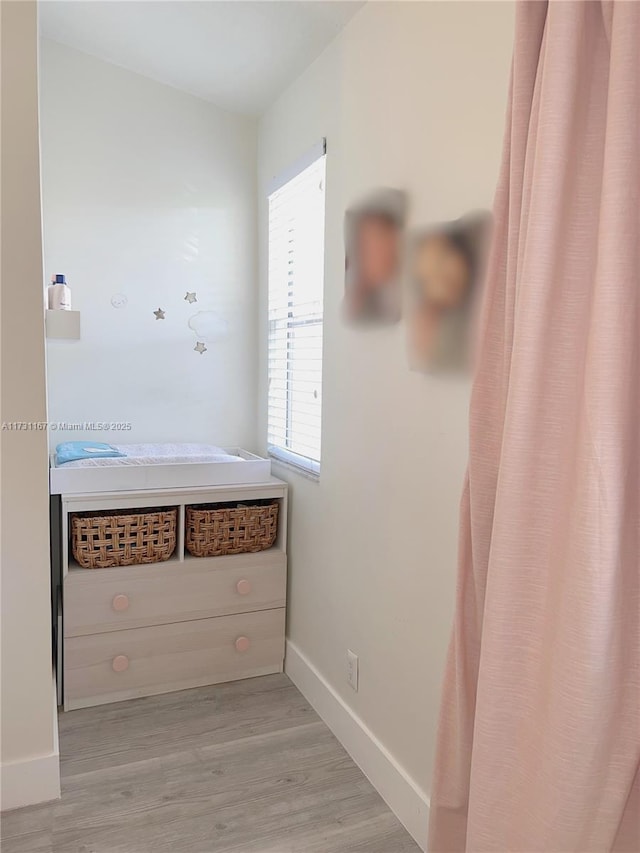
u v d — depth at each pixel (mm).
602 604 956
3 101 1692
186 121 2852
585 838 990
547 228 1027
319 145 2262
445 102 1610
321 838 1758
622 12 926
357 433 2068
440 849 1352
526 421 1062
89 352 2764
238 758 2098
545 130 1019
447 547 1634
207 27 2311
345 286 2111
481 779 1124
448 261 1601
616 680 979
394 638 1879
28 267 1749
